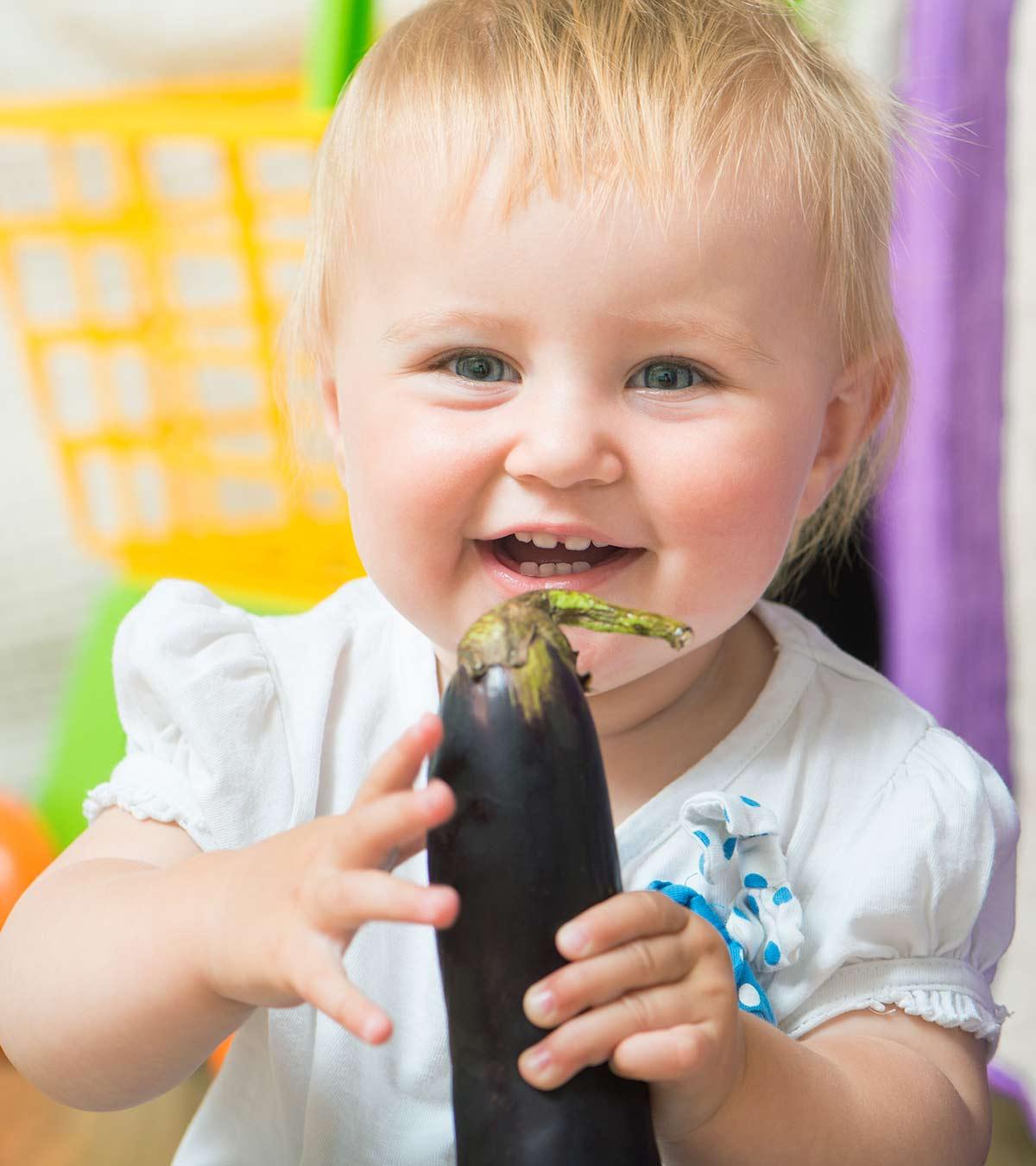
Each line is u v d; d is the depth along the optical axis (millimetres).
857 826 1047
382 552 955
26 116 1626
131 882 926
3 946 974
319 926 685
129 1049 864
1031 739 1600
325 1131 1034
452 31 989
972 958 1084
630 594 929
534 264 878
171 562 1852
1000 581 1581
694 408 906
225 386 2037
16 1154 1629
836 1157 853
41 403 1882
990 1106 1012
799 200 938
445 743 672
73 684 1923
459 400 907
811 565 1575
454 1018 673
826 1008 995
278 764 1068
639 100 918
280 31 2156
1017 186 1528
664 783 1064
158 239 1766
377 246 943
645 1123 691
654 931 688
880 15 1547
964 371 1549
